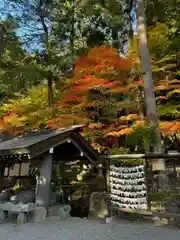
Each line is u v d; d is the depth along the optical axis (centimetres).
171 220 445
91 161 641
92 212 555
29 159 534
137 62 876
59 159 688
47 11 1075
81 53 1064
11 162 639
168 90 994
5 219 519
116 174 513
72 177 796
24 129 992
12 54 966
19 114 1016
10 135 1005
